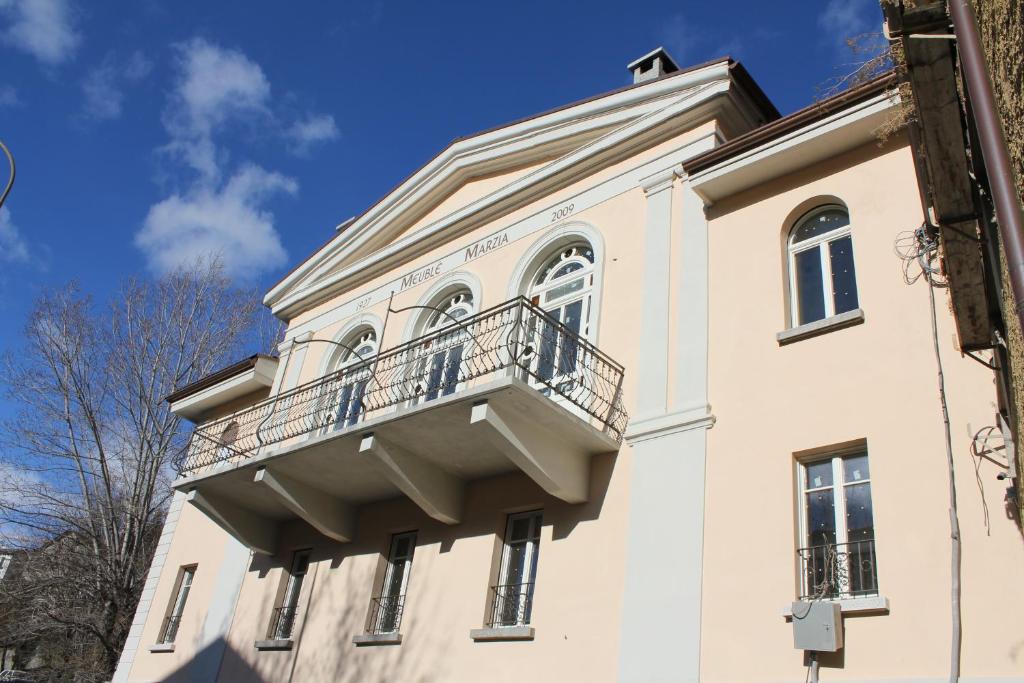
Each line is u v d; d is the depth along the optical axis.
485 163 15.05
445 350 10.98
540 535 10.45
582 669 9.00
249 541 13.87
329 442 11.21
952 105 5.20
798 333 9.18
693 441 9.45
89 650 23.05
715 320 10.13
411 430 10.48
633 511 9.52
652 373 10.33
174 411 19.73
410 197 16.22
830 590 7.81
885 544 7.56
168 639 15.63
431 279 14.73
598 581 9.40
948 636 6.84
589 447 10.18
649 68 14.74
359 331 15.97
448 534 11.38
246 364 17.62
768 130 10.28
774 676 7.62
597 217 12.42
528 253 13.03
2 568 24.55
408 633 10.98
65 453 24.62
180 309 28.59
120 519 24.73
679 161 11.82
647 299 10.99
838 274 9.58
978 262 5.83
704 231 10.93
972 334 6.50
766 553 8.25
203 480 13.28
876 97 9.51
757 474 8.75
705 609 8.39
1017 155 3.60
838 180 9.92
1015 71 3.54
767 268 10.01
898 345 8.42
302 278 18.12
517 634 9.68
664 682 8.28
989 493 7.15
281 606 13.43
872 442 8.10
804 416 8.72
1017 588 6.68
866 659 7.17
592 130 13.50
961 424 7.60
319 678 11.74
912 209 9.07
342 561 12.70
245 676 13.01
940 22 4.96
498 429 9.38
